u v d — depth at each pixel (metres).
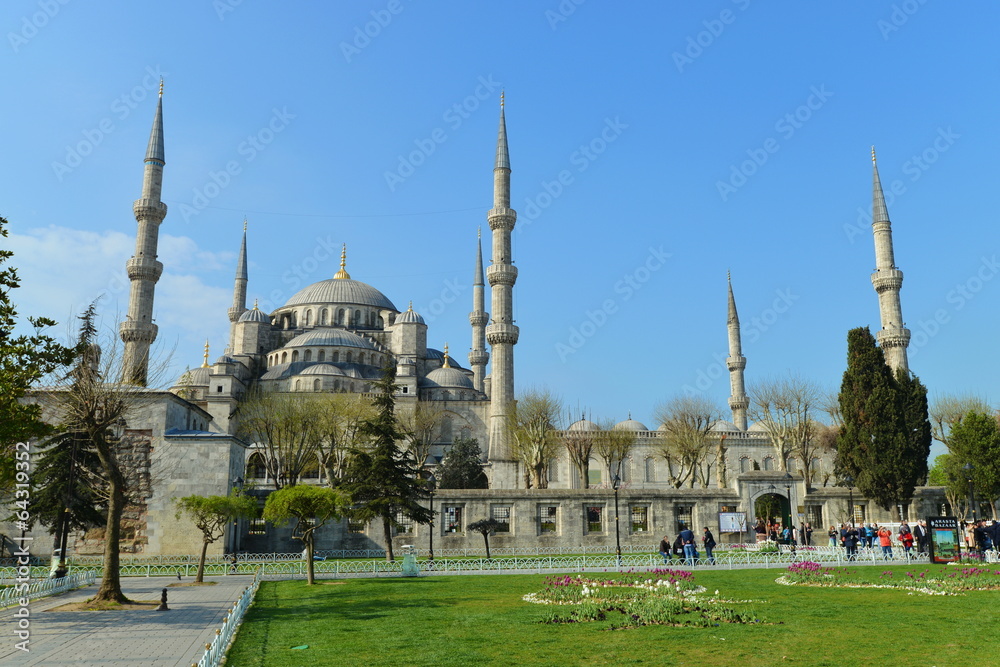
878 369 62.53
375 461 45.38
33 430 23.39
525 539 54.12
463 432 100.88
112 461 26.03
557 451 81.88
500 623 19.72
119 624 20.39
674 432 82.12
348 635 18.03
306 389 97.62
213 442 46.56
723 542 55.28
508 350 86.00
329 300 119.12
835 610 21.47
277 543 51.06
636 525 56.12
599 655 15.45
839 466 77.38
